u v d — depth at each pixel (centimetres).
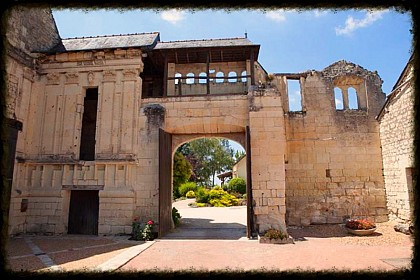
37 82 1094
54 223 998
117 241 873
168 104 1077
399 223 1033
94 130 1321
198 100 1068
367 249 752
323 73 1261
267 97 1016
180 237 939
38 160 1034
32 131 1060
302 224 1150
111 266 570
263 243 833
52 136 1064
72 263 602
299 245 809
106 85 1083
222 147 4116
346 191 1170
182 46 1149
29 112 1052
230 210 1895
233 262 619
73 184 1026
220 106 1055
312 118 1227
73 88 1095
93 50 1073
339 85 1280
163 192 993
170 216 1085
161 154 988
